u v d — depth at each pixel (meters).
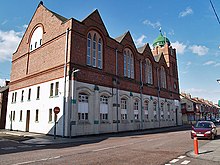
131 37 32.41
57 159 8.92
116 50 28.06
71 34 21.67
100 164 7.98
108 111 25.20
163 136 21.06
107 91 25.23
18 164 7.91
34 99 25.19
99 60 25.22
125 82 29.11
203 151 11.06
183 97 65.75
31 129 24.75
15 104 29.61
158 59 41.25
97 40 25.28
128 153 10.60
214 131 18.03
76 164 7.95
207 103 87.44
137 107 31.53
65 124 19.80
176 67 48.94
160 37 51.88
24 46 30.22
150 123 33.81
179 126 43.41
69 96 20.28
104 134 23.80
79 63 21.94
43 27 26.56
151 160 8.82
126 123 28.00
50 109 22.22
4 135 21.45
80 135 20.59
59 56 22.52
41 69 25.09
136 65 32.69
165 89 41.16
